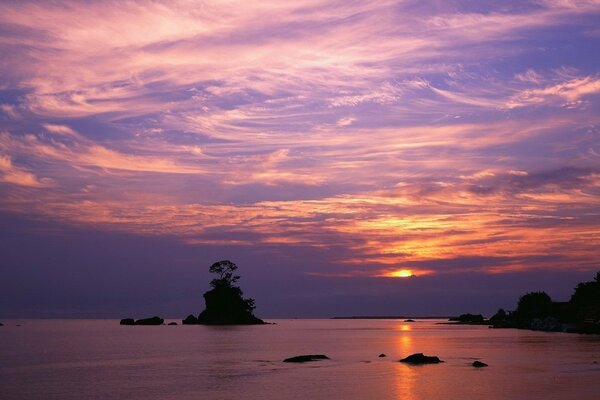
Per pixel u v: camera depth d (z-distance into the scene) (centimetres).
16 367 7031
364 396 4425
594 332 14612
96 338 14588
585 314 16538
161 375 6012
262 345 11100
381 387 4847
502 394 4400
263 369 6425
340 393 4572
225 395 4600
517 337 13000
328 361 7262
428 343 11288
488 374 5612
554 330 16562
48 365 7281
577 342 10725
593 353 8062
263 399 4369
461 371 5906
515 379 5209
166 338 14112
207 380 5528
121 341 12962
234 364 7100
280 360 7600
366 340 12838
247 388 4934
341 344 11294
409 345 10700
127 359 8112
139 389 5016
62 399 4569
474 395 4384
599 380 5088
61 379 5775
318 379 5419
